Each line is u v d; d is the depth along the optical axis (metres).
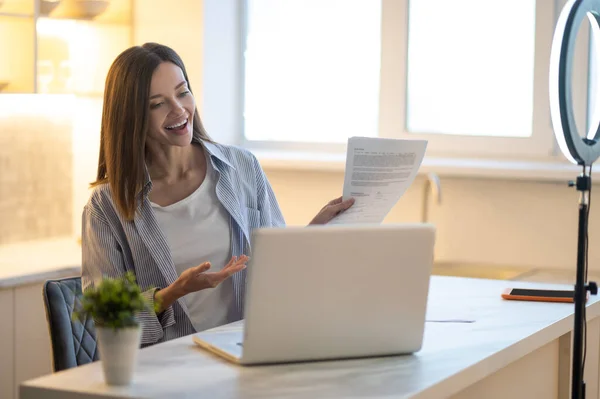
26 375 3.58
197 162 2.60
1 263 3.77
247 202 2.68
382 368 1.88
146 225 2.46
